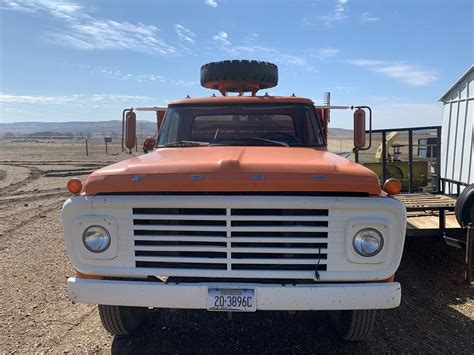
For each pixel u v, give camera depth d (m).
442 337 4.05
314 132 4.77
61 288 5.45
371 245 3.14
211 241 3.19
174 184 3.17
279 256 3.22
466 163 7.22
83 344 4.00
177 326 4.36
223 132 4.82
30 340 4.08
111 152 38.41
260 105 4.87
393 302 3.14
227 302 3.15
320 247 3.17
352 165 3.44
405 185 8.84
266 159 3.50
